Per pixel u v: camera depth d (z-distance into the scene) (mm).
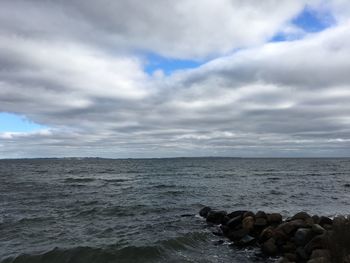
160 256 12961
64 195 32688
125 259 12703
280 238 13539
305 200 28922
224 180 53094
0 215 21375
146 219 20281
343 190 37844
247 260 12578
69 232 16938
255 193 33969
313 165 132625
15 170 90000
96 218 20734
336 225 11047
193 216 20750
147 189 38625
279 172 78812
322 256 10133
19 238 15734
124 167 115375
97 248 13562
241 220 16188
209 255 13188
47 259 12742
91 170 91875
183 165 134750
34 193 34094
